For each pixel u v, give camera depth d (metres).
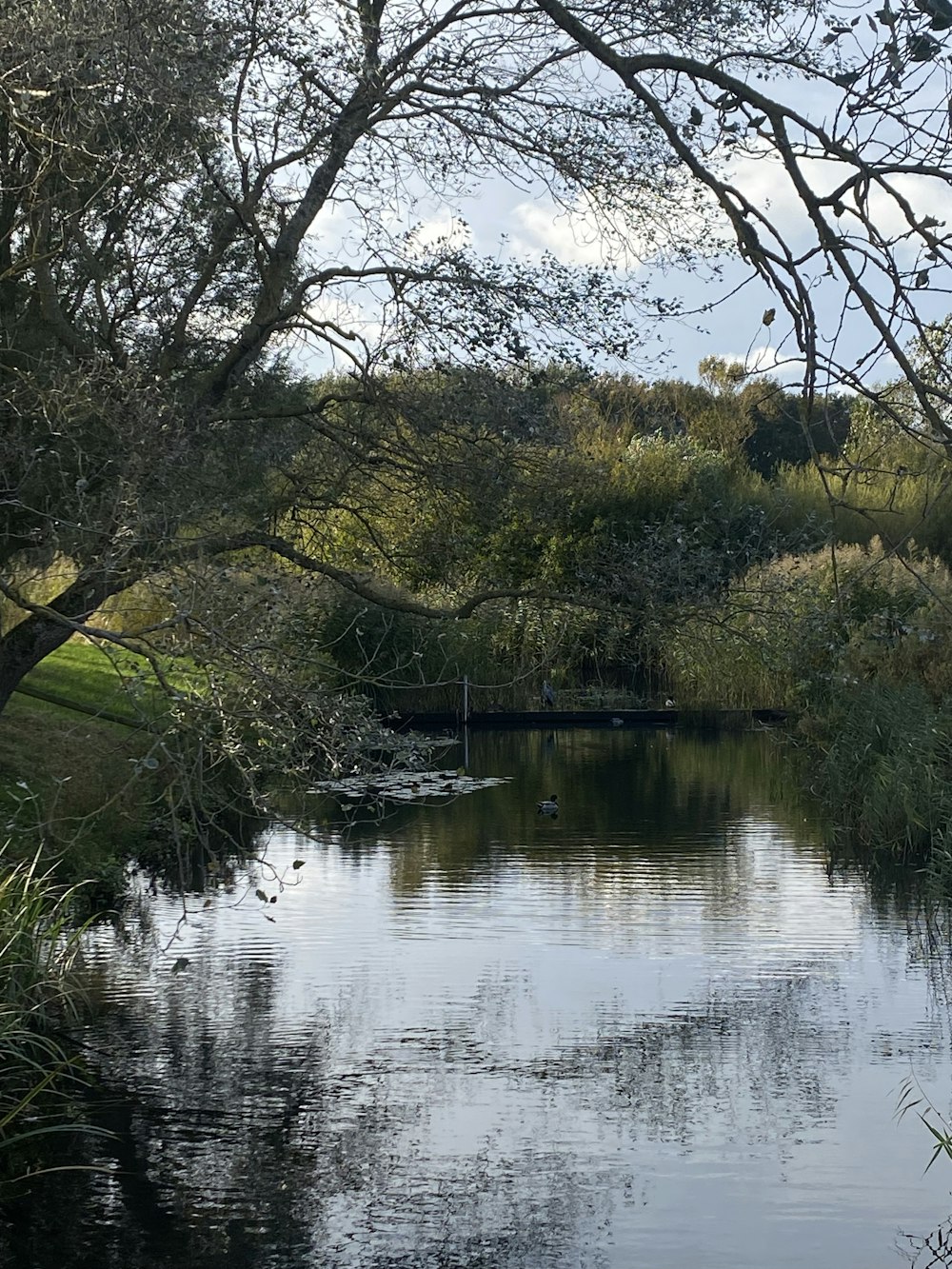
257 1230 5.62
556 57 7.63
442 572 10.05
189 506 7.64
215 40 7.05
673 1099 7.02
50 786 10.59
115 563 6.67
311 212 8.50
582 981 9.03
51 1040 7.87
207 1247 5.49
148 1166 6.25
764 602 8.52
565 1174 6.14
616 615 9.09
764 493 30.39
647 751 21.00
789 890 11.63
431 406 8.77
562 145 7.90
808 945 9.89
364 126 8.09
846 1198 5.89
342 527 10.20
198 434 8.23
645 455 28.25
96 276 8.32
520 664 25.23
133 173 8.05
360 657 22.69
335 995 8.74
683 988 8.91
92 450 8.02
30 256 7.91
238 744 6.95
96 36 6.30
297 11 7.59
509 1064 7.52
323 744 6.96
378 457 9.26
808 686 17.27
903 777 13.66
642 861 12.94
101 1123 6.71
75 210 7.91
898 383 3.60
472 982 9.02
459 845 13.74
